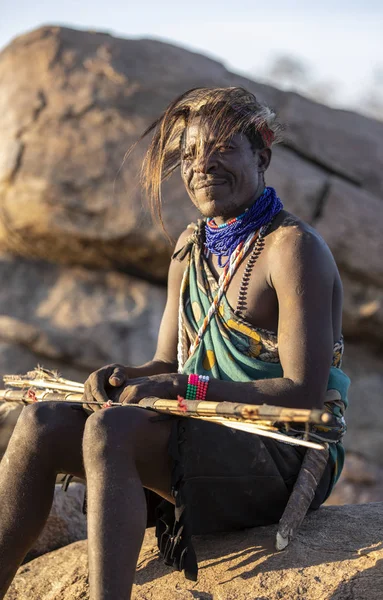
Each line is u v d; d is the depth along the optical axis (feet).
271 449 8.73
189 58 28.91
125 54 27.86
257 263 9.07
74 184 25.99
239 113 9.17
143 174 10.50
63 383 10.07
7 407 10.02
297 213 26.43
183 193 25.64
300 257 8.71
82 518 11.94
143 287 26.91
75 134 26.50
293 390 8.28
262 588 8.03
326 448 8.70
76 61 27.73
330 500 24.59
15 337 24.72
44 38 28.40
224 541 8.97
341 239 26.50
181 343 9.76
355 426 26.50
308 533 8.84
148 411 8.01
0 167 26.68
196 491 8.36
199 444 8.18
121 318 25.85
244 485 8.56
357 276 26.73
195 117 9.32
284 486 8.86
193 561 8.01
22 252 27.37
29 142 26.66
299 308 8.56
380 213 27.30
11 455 8.13
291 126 28.17
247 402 8.28
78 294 26.43
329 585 7.85
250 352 9.00
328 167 28.07
